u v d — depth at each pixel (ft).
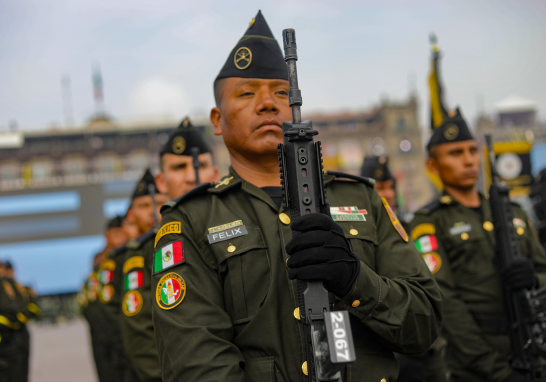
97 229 108.58
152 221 17.16
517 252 11.17
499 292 11.76
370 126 163.12
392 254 6.77
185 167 13.38
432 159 13.41
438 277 12.05
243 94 7.08
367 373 6.21
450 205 12.80
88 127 157.38
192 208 6.87
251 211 6.83
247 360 6.18
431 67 14.69
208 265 6.51
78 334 67.51
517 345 10.87
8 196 107.76
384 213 7.11
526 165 20.56
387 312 5.94
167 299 6.28
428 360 12.12
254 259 6.41
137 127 157.28
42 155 155.94
